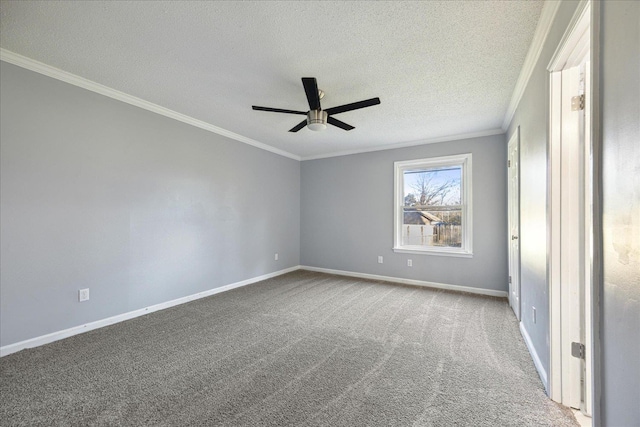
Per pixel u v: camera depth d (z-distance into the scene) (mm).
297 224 5602
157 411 1562
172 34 1899
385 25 1787
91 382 1829
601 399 969
